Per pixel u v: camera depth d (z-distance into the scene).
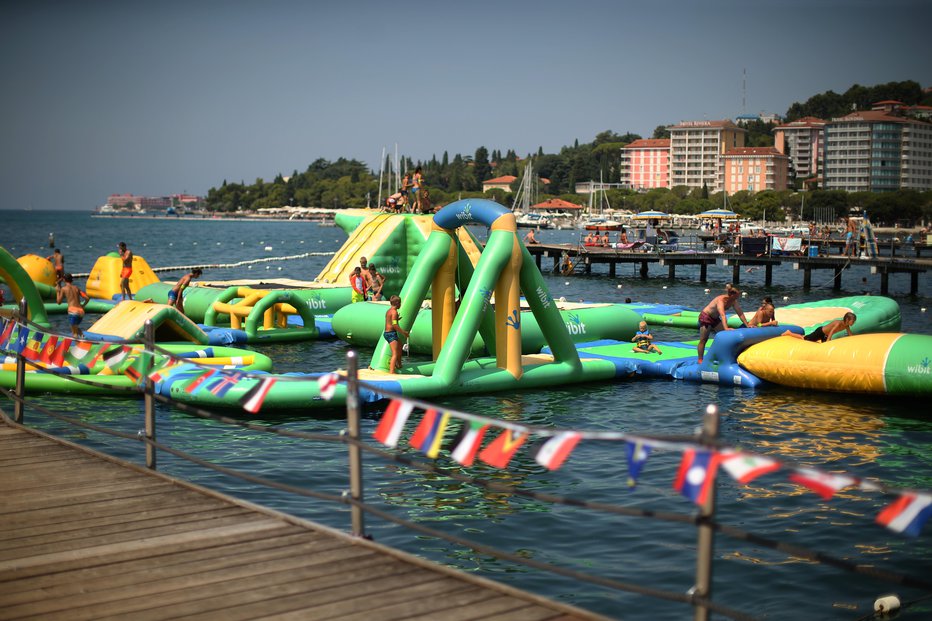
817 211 175.50
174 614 6.27
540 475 12.85
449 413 6.39
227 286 29.88
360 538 7.70
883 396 18.20
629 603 8.70
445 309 19.56
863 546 10.21
